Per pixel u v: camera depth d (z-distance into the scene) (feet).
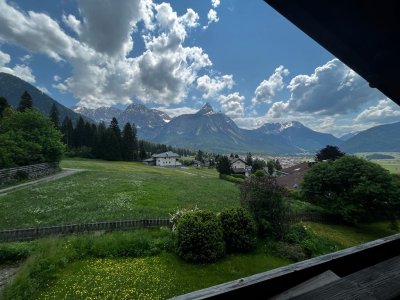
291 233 65.41
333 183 100.68
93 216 75.46
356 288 5.85
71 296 36.47
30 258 44.96
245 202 67.87
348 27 5.45
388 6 4.96
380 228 99.96
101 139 358.02
